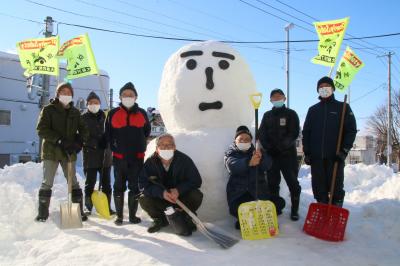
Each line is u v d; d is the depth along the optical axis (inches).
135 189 199.3
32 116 1048.2
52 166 200.8
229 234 175.2
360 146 2105.1
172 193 171.8
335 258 145.6
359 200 267.7
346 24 234.2
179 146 197.0
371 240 168.2
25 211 205.2
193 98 209.0
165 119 227.8
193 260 142.1
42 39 281.4
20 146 1029.8
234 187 180.1
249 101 223.3
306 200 233.5
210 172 190.2
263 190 181.5
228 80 212.1
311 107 195.8
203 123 210.7
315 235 170.6
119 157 197.3
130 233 180.1
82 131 208.8
